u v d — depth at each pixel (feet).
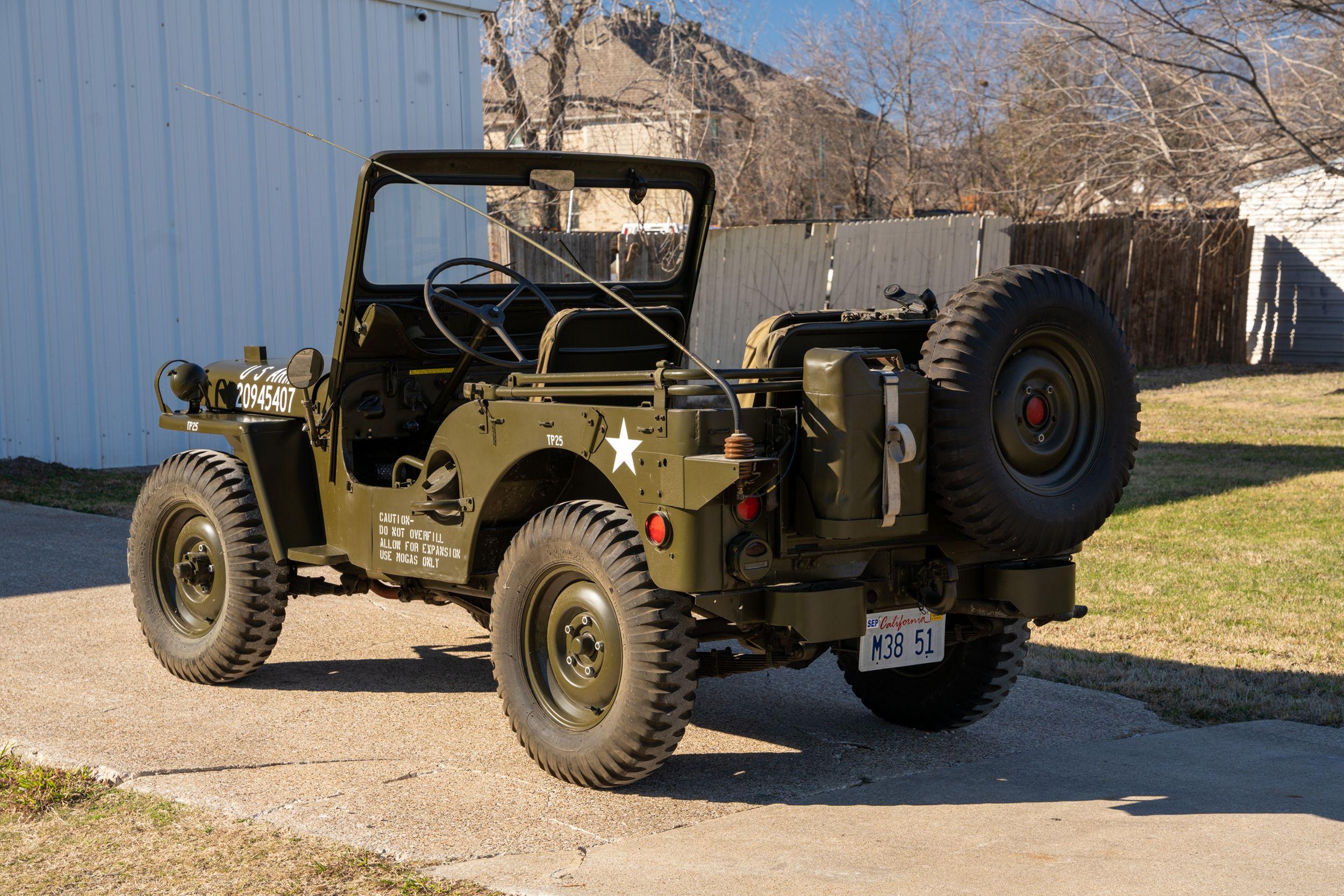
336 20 41.37
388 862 12.30
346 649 20.51
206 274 39.45
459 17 44.32
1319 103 51.19
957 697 16.47
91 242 37.14
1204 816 13.73
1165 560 27.27
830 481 12.94
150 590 18.95
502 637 14.85
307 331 41.81
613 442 13.52
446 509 15.62
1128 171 58.44
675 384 13.08
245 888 11.68
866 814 13.78
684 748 16.11
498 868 12.14
